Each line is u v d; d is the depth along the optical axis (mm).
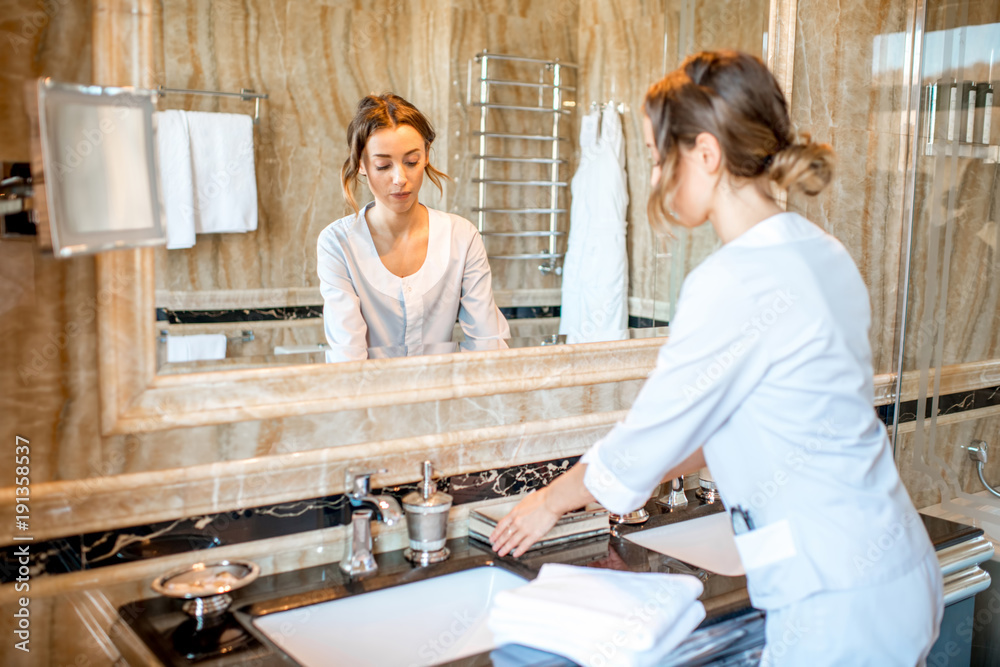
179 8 1191
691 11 1747
